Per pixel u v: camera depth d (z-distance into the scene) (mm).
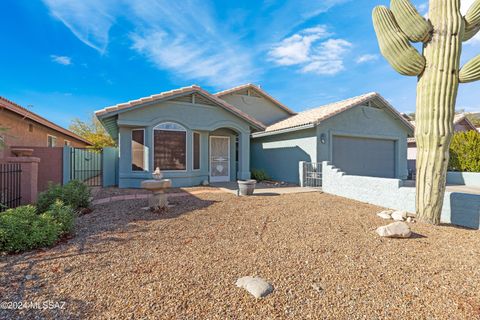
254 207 7770
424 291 3244
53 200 6914
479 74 5695
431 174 6227
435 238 5250
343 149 14930
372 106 15852
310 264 3953
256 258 4152
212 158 14602
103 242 4801
